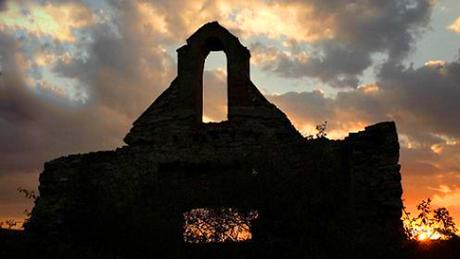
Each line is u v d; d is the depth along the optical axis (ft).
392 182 66.90
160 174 76.59
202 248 63.41
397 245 60.85
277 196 65.41
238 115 76.69
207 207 69.56
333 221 63.52
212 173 75.56
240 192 66.85
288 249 62.28
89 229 69.46
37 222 71.97
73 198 73.31
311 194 66.23
